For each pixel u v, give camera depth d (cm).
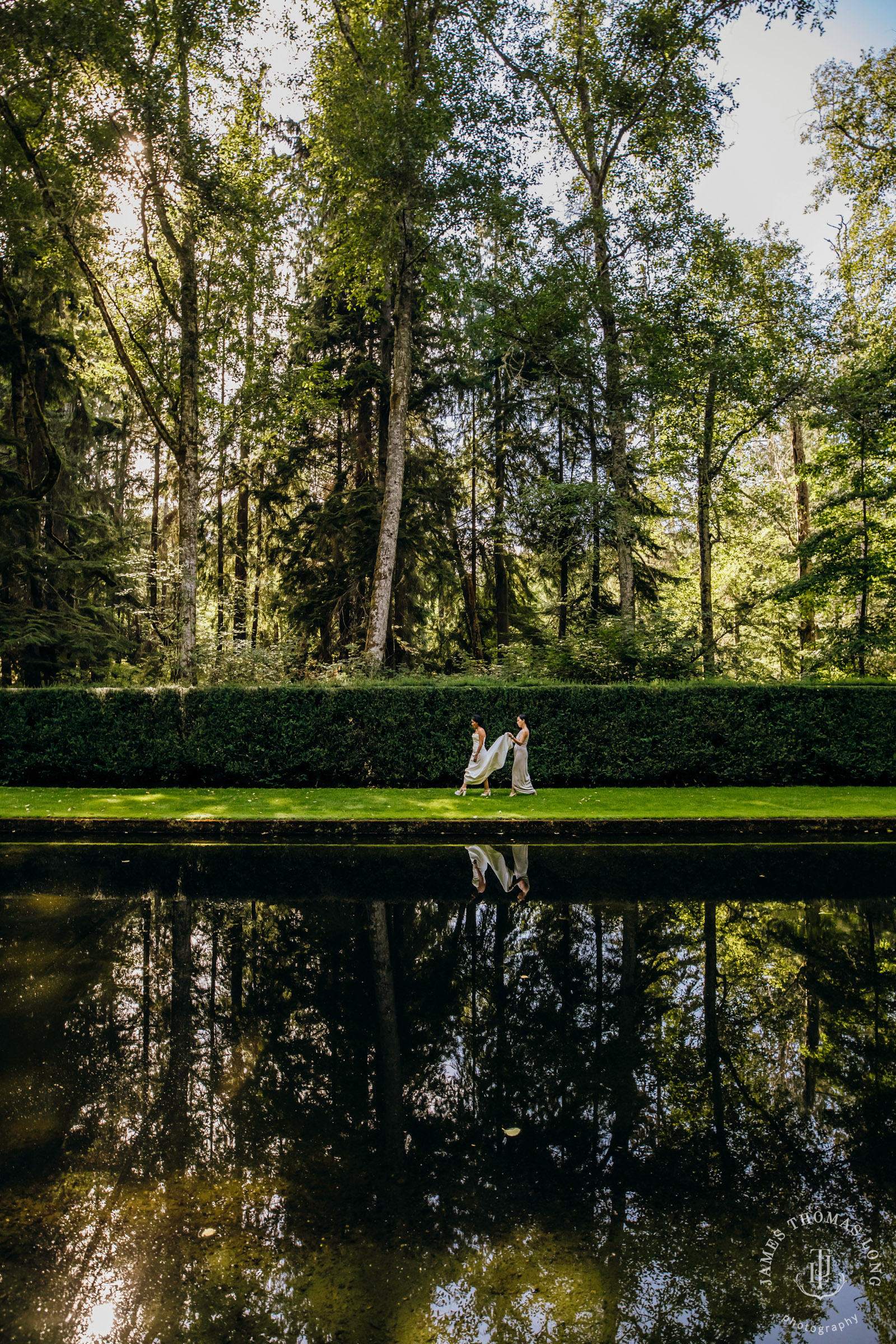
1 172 1340
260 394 1816
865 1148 322
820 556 1900
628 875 772
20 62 1202
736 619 2120
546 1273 246
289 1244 260
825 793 1208
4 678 1909
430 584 2239
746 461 2141
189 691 1276
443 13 1617
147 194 1309
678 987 495
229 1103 352
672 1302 234
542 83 1741
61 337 1773
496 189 1466
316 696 1280
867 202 2109
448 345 2052
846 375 1842
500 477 2353
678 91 1648
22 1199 284
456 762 1284
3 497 1755
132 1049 404
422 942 576
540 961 540
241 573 2436
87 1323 224
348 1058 398
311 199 1789
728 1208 282
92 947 558
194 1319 224
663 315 1767
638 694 1306
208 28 1321
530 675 1614
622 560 1786
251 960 536
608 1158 314
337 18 1631
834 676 1933
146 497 2800
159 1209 278
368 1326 222
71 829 980
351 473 2247
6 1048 402
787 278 1791
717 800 1138
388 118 1371
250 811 1044
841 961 542
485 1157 313
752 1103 355
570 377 1770
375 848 901
